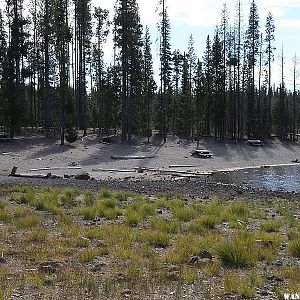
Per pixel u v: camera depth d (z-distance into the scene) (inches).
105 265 363.3
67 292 294.8
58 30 1984.5
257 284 317.4
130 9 2091.5
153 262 369.4
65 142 1902.1
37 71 2397.9
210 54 2657.5
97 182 1033.5
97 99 2623.0
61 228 495.2
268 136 2728.8
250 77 2733.8
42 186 890.7
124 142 2050.9
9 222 524.4
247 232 477.4
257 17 2684.5
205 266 355.9
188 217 571.5
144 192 866.1
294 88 2945.4
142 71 2479.1
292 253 407.2
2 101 1846.7
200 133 2637.8
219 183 1183.6
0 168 1336.1
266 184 1255.5
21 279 319.3
